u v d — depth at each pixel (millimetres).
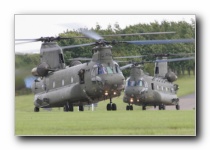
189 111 99000
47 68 130625
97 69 118625
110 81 117562
